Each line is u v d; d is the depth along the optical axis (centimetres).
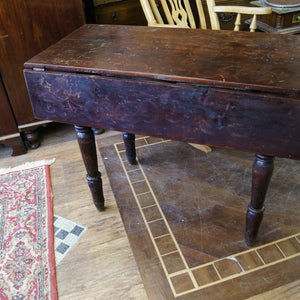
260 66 109
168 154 191
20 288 126
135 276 129
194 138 112
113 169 183
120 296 123
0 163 192
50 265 133
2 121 186
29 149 203
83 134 131
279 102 94
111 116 118
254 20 171
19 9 164
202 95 102
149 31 144
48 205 161
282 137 100
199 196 163
